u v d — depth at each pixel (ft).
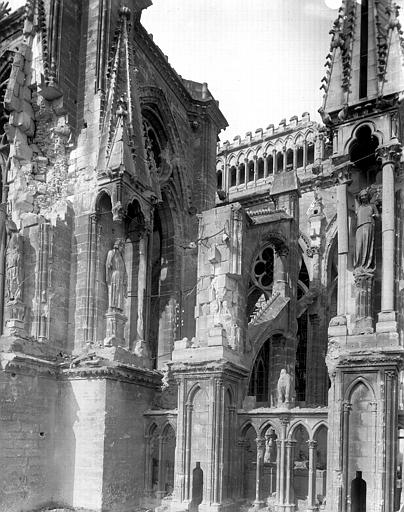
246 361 90.58
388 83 68.49
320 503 75.46
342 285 70.08
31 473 79.97
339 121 71.56
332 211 164.96
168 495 85.51
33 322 86.38
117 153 89.97
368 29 71.56
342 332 67.87
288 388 78.18
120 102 93.86
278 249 117.08
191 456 79.05
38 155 96.02
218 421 77.66
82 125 96.02
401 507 63.16
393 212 67.46
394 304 66.64
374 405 63.82
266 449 84.74
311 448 73.20
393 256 66.90
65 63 96.22
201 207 131.75
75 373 83.30
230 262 89.40
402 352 63.36
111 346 85.81
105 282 90.68
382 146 68.23
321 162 174.19
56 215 91.15
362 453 64.03
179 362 81.76
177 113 129.49
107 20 98.78
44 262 87.51
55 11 95.91
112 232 93.15
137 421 86.89
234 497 79.20
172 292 122.62
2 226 92.53
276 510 74.18
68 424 83.10
